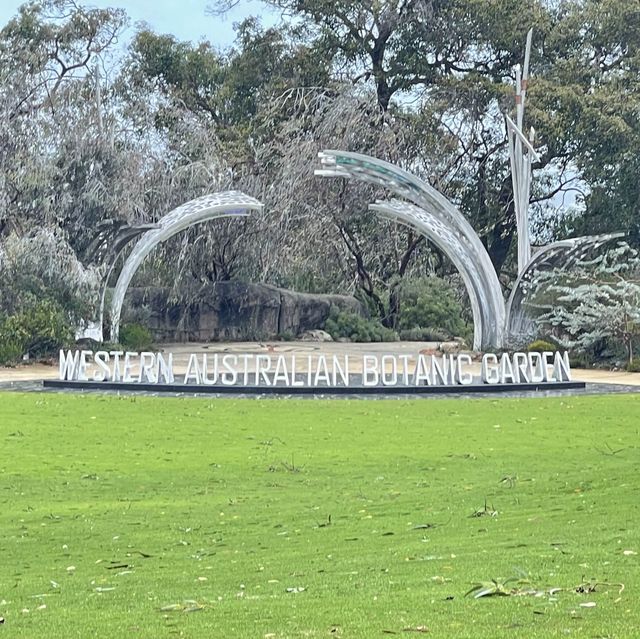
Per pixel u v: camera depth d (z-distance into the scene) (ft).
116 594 30.94
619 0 175.22
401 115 177.06
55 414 76.38
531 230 183.01
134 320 151.94
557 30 177.78
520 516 40.86
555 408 81.56
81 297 125.39
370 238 171.73
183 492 50.34
